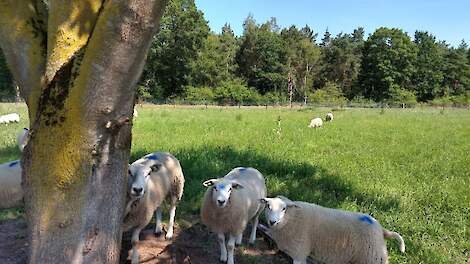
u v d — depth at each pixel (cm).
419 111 4584
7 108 2928
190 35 6506
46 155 382
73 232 394
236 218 571
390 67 8894
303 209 560
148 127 1892
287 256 612
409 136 1938
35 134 388
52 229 390
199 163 1009
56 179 383
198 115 2984
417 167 1191
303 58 8800
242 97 6888
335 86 8562
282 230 561
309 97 7712
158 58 6544
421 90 9369
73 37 378
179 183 667
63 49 377
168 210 748
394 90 8750
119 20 346
